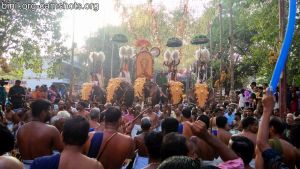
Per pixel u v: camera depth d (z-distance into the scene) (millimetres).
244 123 6465
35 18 18469
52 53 20156
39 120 5484
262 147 3352
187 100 17922
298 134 4734
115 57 35656
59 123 7008
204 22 27734
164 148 3162
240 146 3963
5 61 19672
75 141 3574
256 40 17797
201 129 3352
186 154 3158
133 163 5844
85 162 3525
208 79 26250
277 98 12930
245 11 21328
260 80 21484
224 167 3324
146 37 25125
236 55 33281
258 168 3754
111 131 5094
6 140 3402
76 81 32375
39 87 16391
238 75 33844
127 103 16391
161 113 14422
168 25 26609
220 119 7352
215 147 3375
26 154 5363
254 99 16375
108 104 12609
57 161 3496
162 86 18438
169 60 19141
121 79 16781
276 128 4973
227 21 32062
